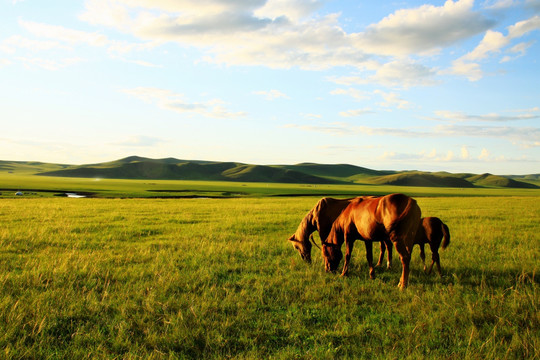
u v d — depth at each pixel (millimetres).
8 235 11438
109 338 4508
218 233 13250
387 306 5652
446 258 9227
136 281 6891
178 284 6664
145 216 18906
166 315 5137
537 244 11008
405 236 6637
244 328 4855
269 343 4461
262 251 10094
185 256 9258
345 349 4262
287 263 8703
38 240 10898
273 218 18750
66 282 6648
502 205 31094
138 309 5414
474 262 8688
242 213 21688
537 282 6953
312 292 6262
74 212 20016
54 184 78938
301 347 4367
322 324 5035
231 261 8703
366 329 4859
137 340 4477
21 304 5328
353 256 9586
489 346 4262
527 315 5148
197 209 23906
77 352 4102
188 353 4223
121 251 9766
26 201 28703
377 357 4031
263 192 69062
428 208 27219
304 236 8883
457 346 4344
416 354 4043
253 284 6824
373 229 7020
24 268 7547
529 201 38188
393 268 8281
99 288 6453
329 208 8422
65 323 4859
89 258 8586
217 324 4902
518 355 4059
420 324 4883
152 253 9539
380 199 7055
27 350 4023
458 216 20328
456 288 6488
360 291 6469
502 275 7473
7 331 4453
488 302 5875
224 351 4176
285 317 5227
